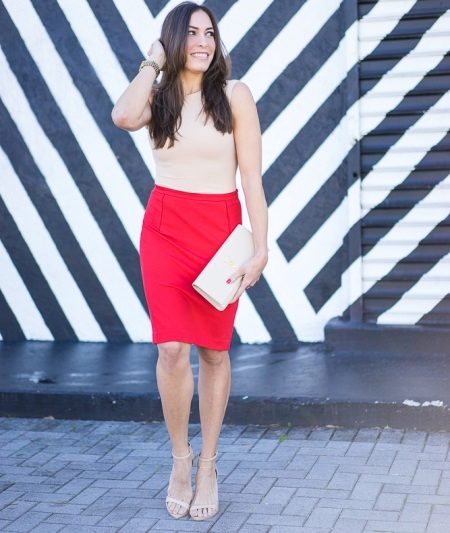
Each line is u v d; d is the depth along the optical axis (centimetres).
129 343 646
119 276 644
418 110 576
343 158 600
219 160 389
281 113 605
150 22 619
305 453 466
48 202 647
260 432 500
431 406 486
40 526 397
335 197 605
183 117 387
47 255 653
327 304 616
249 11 602
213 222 391
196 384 529
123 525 395
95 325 652
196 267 391
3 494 432
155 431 512
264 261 388
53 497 427
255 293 623
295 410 505
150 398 526
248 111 392
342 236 607
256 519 394
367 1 574
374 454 459
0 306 665
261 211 392
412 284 590
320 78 598
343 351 593
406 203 584
